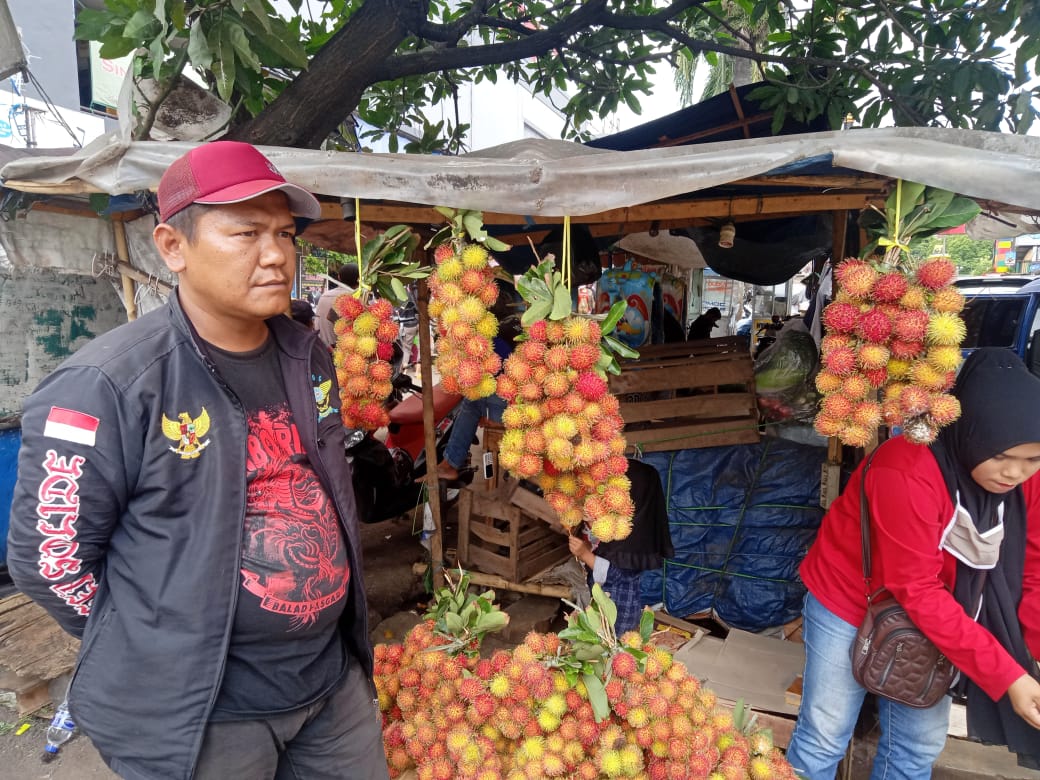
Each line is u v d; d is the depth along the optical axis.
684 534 3.45
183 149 1.72
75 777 2.51
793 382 3.49
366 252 1.69
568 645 1.91
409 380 4.68
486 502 3.54
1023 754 1.67
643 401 3.85
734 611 3.38
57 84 6.27
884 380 1.38
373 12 2.62
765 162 1.45
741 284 14.41
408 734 1.98
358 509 4.27
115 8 2.16
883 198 1.98
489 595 2.26
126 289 3.00
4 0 2.46
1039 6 2.55
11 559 1.18
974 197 1.33
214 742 1.28
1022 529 1.68
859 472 1.88
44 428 1.11
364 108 4.05
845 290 1.39
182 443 1.20
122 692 1.21
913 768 1.91
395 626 3.54
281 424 1.37
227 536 1.24
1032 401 1.47
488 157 1.88
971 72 2.77
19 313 3.63
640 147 4.16
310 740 1.52
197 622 1.21
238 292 1.21
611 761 1.63
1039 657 1.70
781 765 1.80
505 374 1.57
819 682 1.94
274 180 1.21
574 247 3.24
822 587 1.93
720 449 3.52
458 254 1.64
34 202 2.60
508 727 1.77
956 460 1.62
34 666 2.77
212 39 2.03
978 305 6.79
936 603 1.60
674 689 1.78
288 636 1.35
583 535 2.96
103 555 1.24
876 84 2.95
